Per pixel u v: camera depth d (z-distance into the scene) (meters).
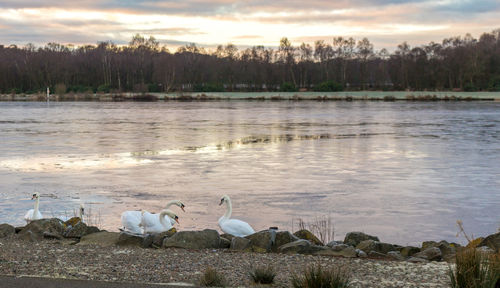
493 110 76.75
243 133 43.62
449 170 24.47
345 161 27.52
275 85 173.00
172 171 24.02
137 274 8.01
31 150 31.89
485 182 21.38
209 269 7.62
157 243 10.51
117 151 31.59
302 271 8.34
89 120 58.91
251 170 24.45
